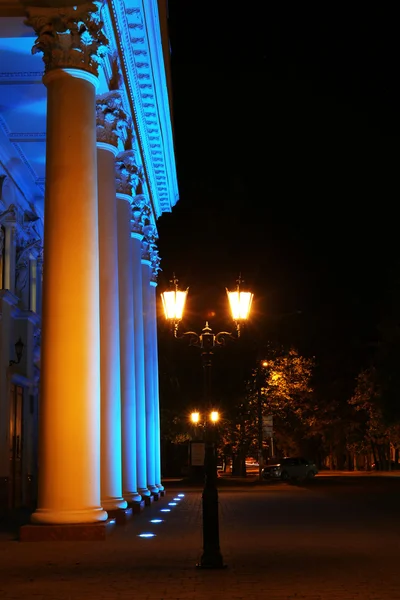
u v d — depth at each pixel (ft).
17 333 81.05
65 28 50.16
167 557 39.55
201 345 42.45
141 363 84.53
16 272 83.25
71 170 48.96
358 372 237.25
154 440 106.11
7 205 78.33
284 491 124.47
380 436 227.81
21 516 71.56
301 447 272.51
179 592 29.78
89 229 48.75
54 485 46.26
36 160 79.51
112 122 62.39
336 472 258.98
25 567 36.29
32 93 64.90
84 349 47.26
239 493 117.60
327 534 52.31
